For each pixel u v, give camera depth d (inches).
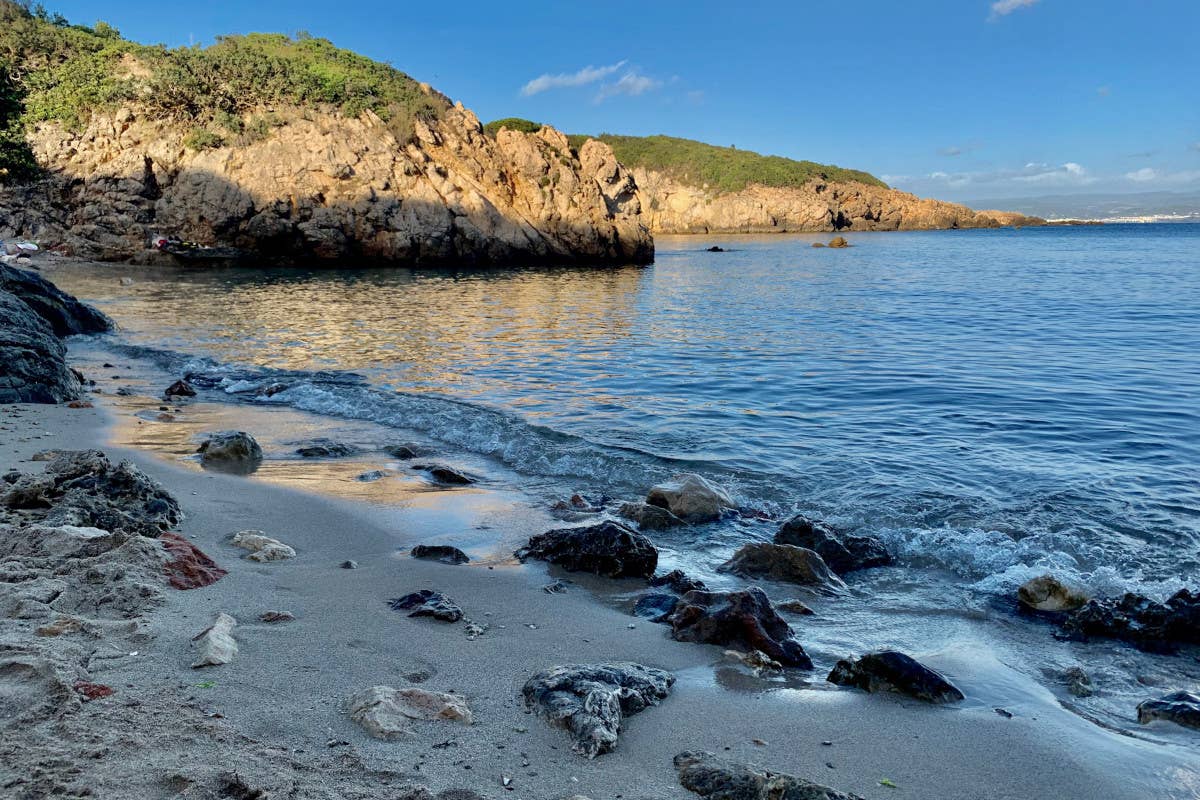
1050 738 175.3
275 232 2082.9
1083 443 451.8
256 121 2146.9
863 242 4237.2
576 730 165.3
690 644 221.9
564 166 2539.4
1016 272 1927.9
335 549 289.7
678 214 6446.9
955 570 291.9
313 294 1416.1
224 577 245.9
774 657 215.6
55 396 545.6
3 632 184.9
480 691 185.2
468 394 601.0
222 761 141.3
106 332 922.7
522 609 243.6
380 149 2199.8
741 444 461.7
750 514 350.0
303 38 2805.1
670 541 322.3
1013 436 470.9
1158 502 350.3
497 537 315.0
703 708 185.3
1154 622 234.5
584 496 372.5
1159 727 182.7
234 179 2062.0
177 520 302.8
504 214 2359.7
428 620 227.3
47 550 237.6
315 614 225.1
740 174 6609.3
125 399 576.1
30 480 297.0
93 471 310.7
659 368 718.5
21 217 2036.2
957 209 6919.3
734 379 667.4
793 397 596.4
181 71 2160.4
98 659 179.6
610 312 1184.2
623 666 197.0
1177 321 984.9
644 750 164.7
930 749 169.9
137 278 1674.5
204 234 2065.7
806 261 2591.0
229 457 416.8
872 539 309.4
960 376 665.0
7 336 549.6
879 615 253.1
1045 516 335.3
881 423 510.3
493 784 146.9
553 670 190.5
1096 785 157.8
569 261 2469.2
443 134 2443.4
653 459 430.0
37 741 140.6
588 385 642.2
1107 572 278.1
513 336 925.2
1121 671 214.2
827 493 375.2
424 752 155.6
